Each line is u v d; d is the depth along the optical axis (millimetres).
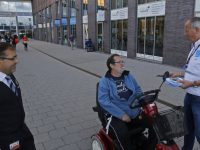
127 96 2582
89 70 9164
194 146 3080
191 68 2283
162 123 2053
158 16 10109
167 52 9625
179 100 4969
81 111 4477
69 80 7504
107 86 2555
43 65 11062
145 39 11266
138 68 9164
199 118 2289
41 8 35250
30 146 2209
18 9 43938
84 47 19359
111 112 2434
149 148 2398
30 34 45625
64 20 22203
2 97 1738
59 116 4223
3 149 1818
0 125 1788
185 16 8422
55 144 3180
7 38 21578
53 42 30391
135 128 2547
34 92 5996
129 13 11977
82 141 3262
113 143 2385
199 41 2209
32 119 4086
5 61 1808
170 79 2260
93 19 16281
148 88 6086
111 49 14742
